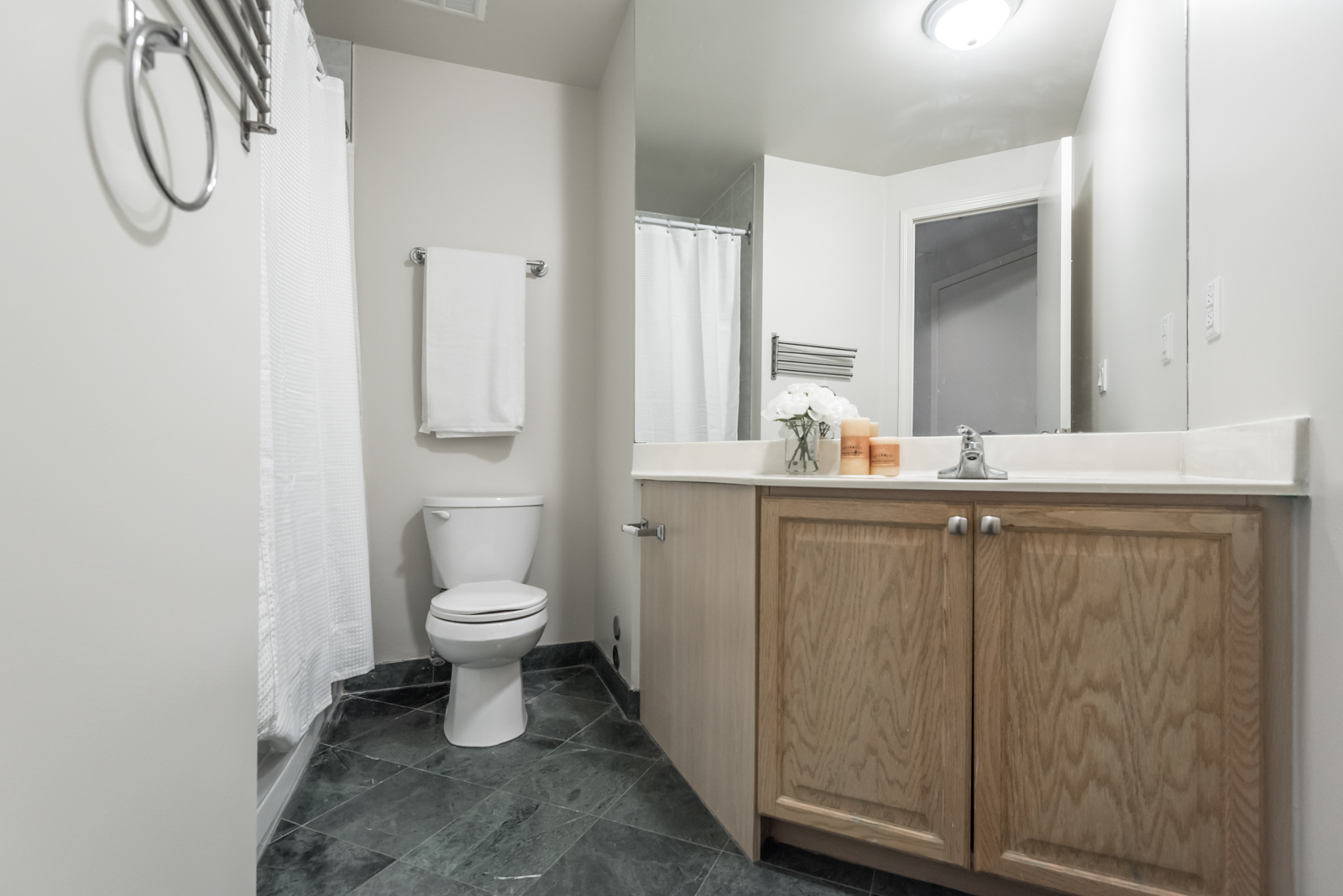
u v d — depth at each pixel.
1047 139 1.51
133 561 0.54
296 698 1.41
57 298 0.44
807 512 1.28
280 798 1.45
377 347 2.29
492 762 1.71
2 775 0.38
